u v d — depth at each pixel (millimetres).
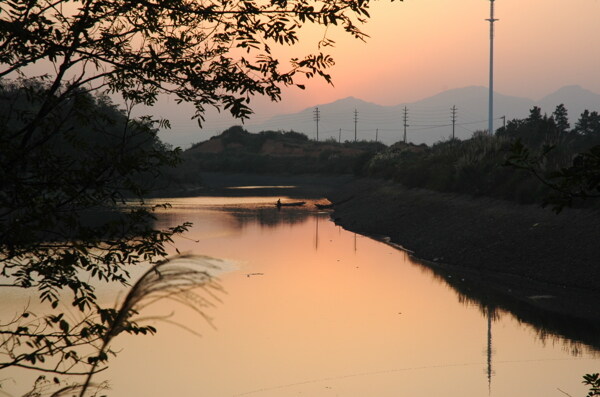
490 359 14062
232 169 120750
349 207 49281
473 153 38875
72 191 5012
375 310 18344
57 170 5090
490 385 12484
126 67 5492
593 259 21859
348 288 21312
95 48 5457
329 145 145375
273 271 24125
